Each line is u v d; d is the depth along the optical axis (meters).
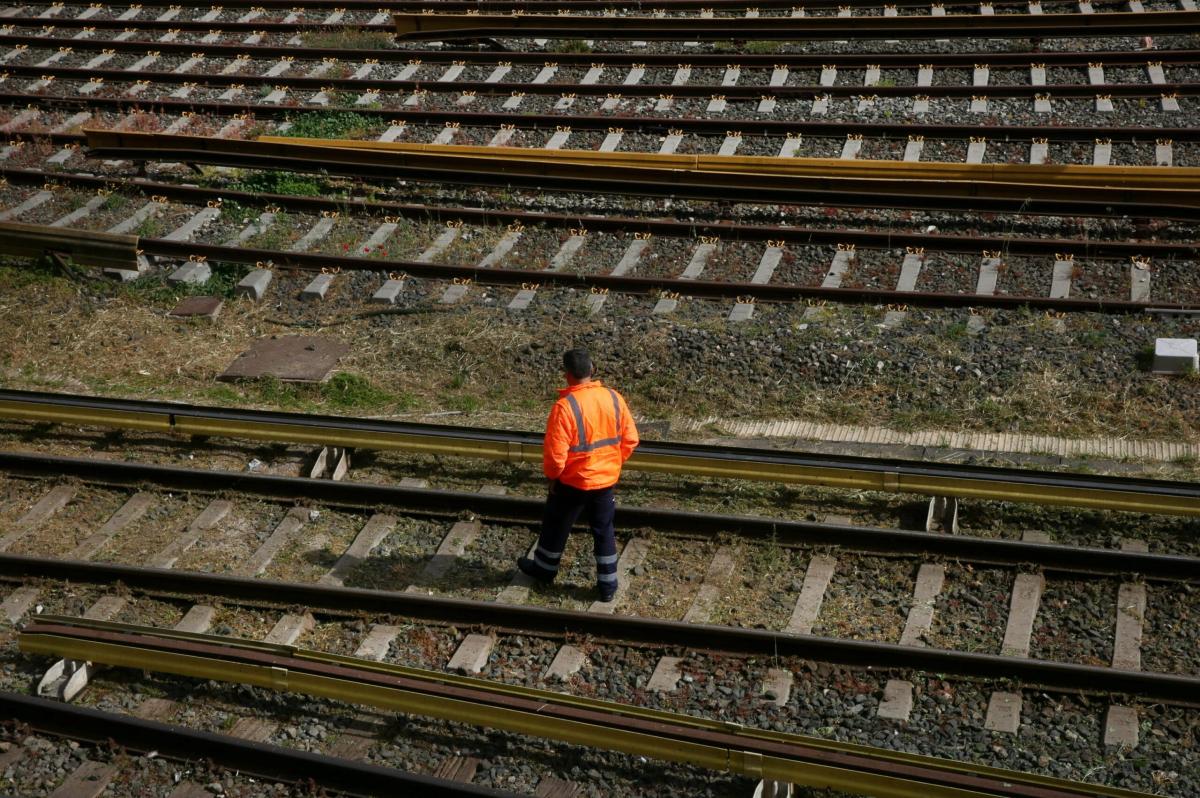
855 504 9.09
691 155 13.60
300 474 9.87
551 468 7.68
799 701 7.27
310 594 8.30
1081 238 12.30
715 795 6.62
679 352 10.95
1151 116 14.30
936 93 15.12
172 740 7.00
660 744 6.52
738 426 10.20
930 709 7.15
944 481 8.55
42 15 19.53
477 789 6.44
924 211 12.95
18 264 13.17
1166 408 9.86
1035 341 10.79
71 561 8.62
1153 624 7.70
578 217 13.09
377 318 12.00
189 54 17.88
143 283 12.74
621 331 11.34
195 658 7.31
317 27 18.30
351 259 12.73
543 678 7.58
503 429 9.85
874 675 7.41
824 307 11.59
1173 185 12.37
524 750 6.97
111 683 7.66
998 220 12.71
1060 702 7.13
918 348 10.77
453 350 11.40
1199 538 8.41
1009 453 9.48
